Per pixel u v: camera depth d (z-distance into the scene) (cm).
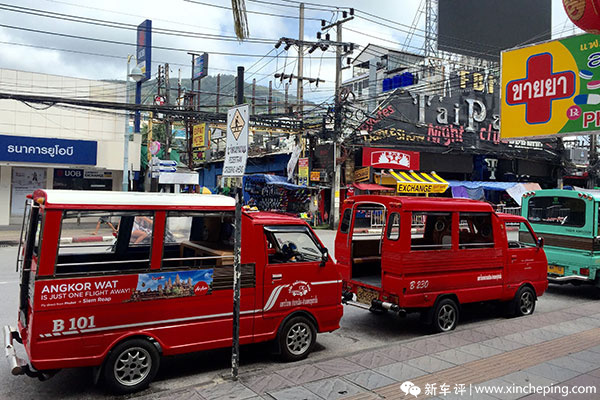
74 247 524
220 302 547
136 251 570
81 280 469
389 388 494
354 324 818
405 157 2767
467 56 3359
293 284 600
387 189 2634
